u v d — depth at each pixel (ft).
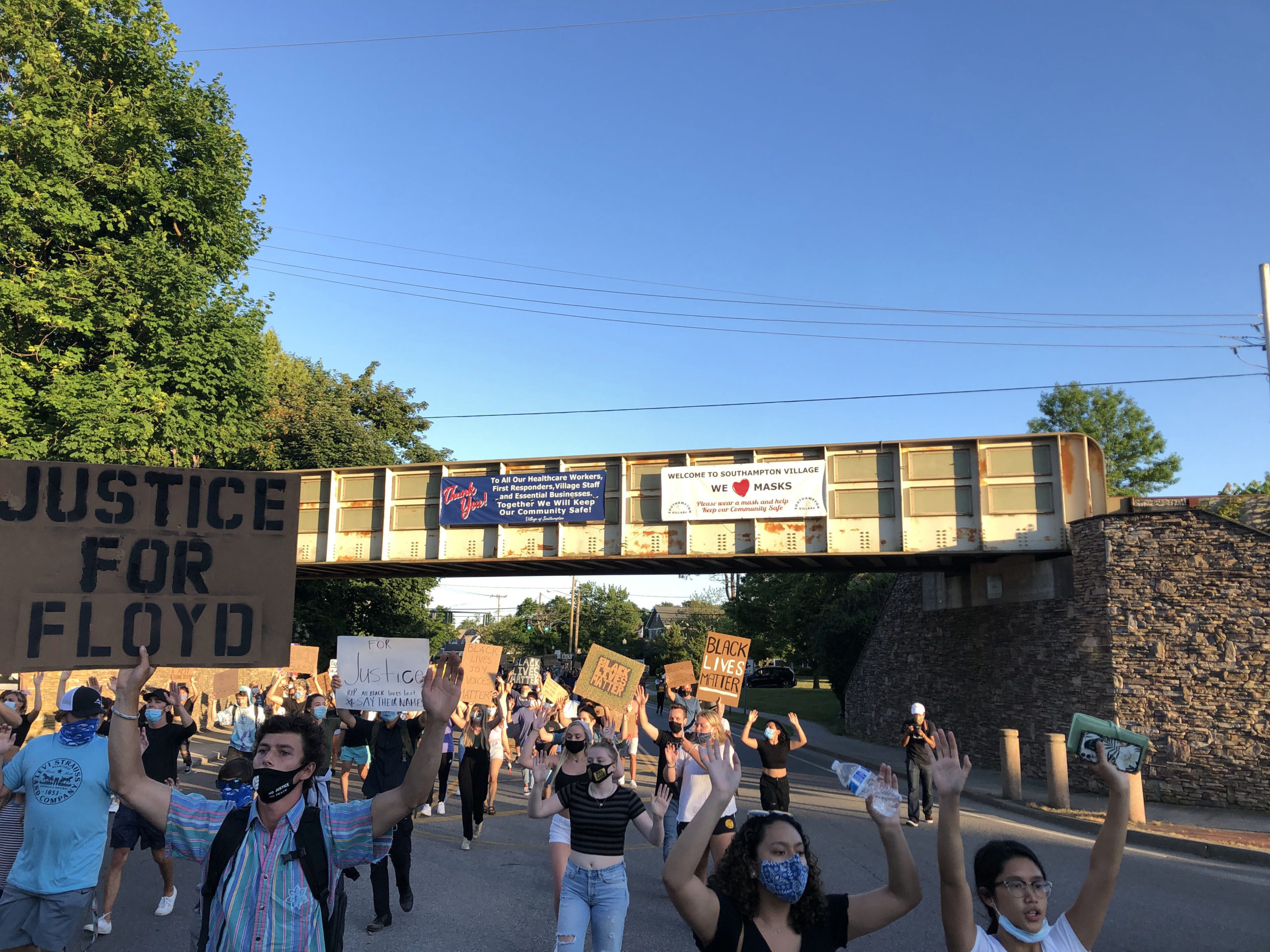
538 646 316.40
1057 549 59.57
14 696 26.14
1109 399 144.25
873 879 29.81
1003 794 49.42
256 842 9.84
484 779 38.40
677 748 28.43
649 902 27.17
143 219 74.33
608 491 71.77
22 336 67.67
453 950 22.30
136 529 13.02
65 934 17.06
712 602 253.65
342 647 30.22
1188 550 50.60
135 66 74.49
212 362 77.00
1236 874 32.04
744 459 68.33
